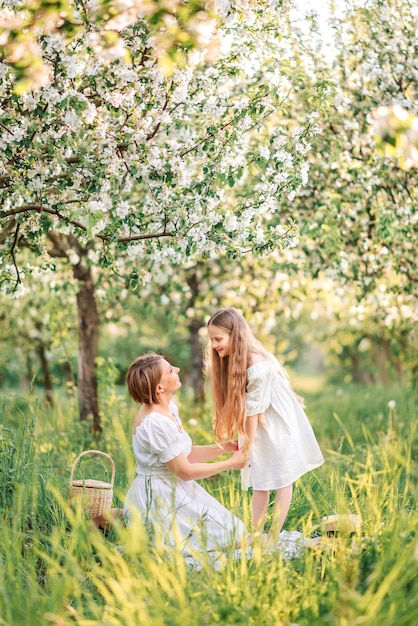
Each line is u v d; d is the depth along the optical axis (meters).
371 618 3.16
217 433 5.16
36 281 9.29
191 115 6.05
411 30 6.77
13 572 3.83
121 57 4.65
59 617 3.35
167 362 5.07
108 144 4.88
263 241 5.38
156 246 5.32
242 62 5.77
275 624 3.34
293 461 4.94
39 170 4.80
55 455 6.91
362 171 7.04
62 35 4.34
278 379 5.03
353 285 8.20
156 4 4.02
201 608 3.42
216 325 4.96
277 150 5.50
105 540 4.32
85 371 8.61
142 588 3.56
